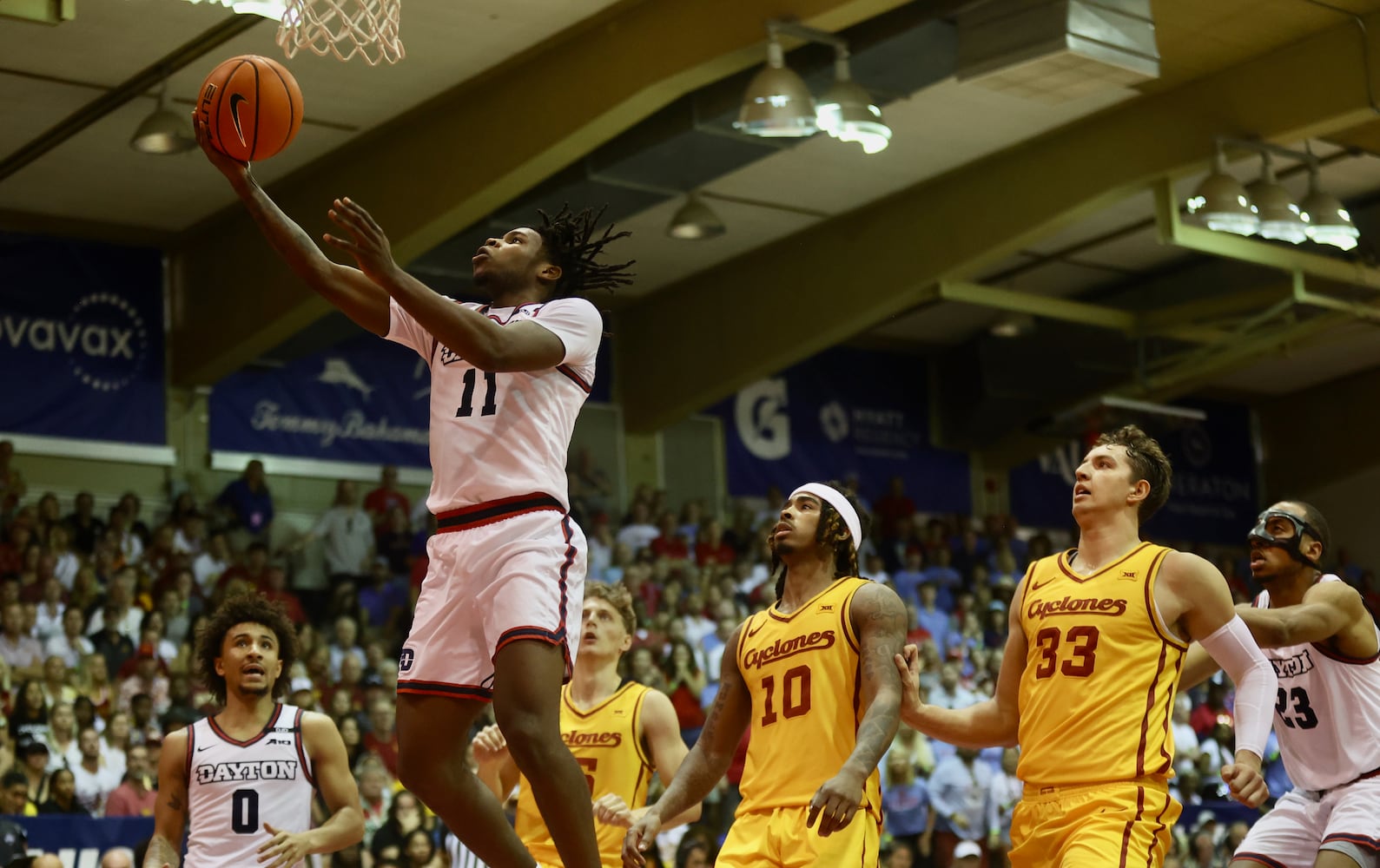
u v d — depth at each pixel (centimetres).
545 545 346
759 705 462
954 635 1606
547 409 355
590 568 1534
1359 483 2297
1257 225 1301
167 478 1515
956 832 1231
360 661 1266
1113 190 1383
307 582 1495
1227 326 1755
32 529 1291
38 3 923
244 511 1499
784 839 439
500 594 342
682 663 1314
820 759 446
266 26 1091
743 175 1463
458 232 1347
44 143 1282
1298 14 1230
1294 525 537
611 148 1270
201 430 1548
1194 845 1265
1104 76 1130
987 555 1908
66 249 1477
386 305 375
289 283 1402
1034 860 440
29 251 1459
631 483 1816
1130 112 1372
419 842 1016
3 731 998
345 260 1334
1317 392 2345
